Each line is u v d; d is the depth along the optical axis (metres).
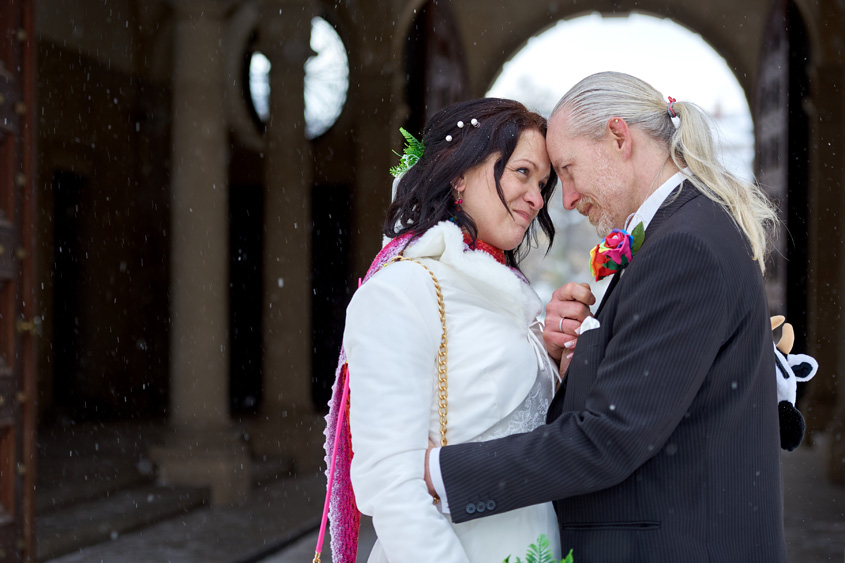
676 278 1.73
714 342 1.72
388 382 1.81
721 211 1.86
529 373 1.95
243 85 12.82
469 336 1.91
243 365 12.95
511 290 1.95
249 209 12.92
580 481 1.73
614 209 1.98
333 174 12.56
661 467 1.79
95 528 6.38
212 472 7.82
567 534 1.88
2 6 4.83
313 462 9.59
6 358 4.83
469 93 15.30
